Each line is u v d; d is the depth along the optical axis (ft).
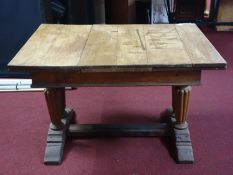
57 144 5.09
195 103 6.61
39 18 7.25
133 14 11.11
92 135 5.55
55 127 5.20
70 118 5.77
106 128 5.52
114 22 10.73
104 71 4.08
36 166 4.98
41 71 4.16
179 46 4.58
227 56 8.89
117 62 4.08
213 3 11.30
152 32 5.17
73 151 5.28
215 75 7.84
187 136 5.09
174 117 5.45
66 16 8.45
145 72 4.24
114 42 4.77
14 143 5.51
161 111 6.37
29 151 5.32
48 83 4.38
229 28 11.06
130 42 4.75
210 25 11.11
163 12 10.61
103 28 5.39
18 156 5.20
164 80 4.30
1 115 6.34
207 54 4.29
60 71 4.13
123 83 4.33
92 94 7.11
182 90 4.70
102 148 5.34
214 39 10.24
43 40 4.88
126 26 5.48
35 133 5.76
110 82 4.34
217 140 5.47
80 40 4.87
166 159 5.05
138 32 5.17
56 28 5.39
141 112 6.36
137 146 5.37
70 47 4.62
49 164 4.99
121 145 5.41
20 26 7.35
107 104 6.69
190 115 6.19
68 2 8.36
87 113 6.36
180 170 4.82
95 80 4.34
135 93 7.13
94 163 5.01
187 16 11.18
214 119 6.06
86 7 9.06
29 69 4.09
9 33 7.43
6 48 7.59
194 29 5.28
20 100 6.89
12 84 7.34
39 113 6.37
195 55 4.26
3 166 4.99
